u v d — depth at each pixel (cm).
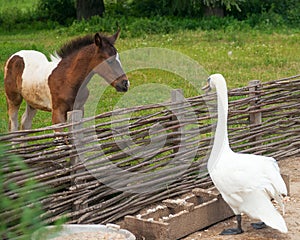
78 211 711
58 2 2775
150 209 762
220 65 1711
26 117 1047
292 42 2086
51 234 427
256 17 2458
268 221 679
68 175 709
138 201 785
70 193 707
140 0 2742
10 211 582
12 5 3191
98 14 2638
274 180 686
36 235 411
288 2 2580
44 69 959
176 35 2219
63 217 448
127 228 707
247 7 2598
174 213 742
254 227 734
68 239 634
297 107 1019
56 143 698
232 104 916
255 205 687
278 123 990
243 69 1675
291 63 1756
